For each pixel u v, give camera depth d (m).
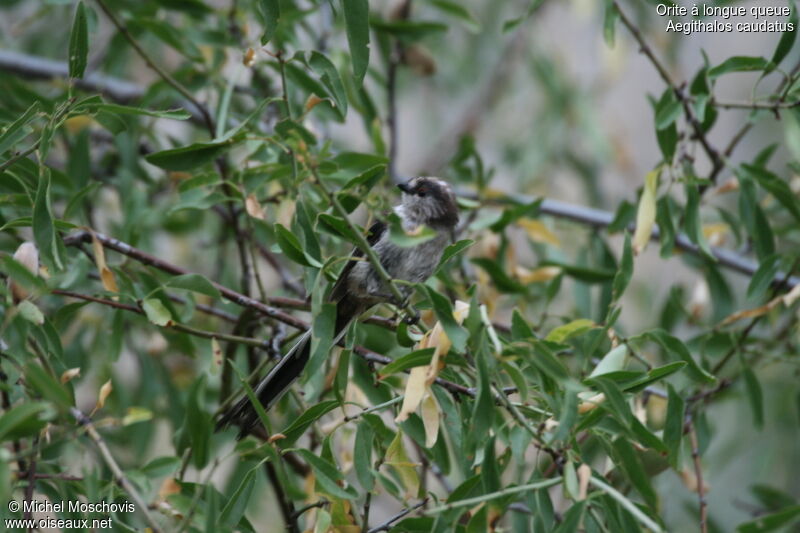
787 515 6.46
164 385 10.91
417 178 10.19
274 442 7.12
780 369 13.73
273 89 10.96
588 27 17.19
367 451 7.15
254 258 9.21
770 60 9.00
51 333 7.48
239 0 11.34
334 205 6.84
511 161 16.50
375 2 14.50
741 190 10.05
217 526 6.45
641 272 16.47
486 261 10.28
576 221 12.53
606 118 16.91
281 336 8.89
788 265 10.65
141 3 12.05
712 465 13.59
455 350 6.80
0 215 8.86
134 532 6.80
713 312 10.77
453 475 10.89
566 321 10.41
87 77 12.40
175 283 8.15
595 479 6.46
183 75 10.67
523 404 7.00
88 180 10.41
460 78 17.06
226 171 10.05
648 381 7.03
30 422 5.98
